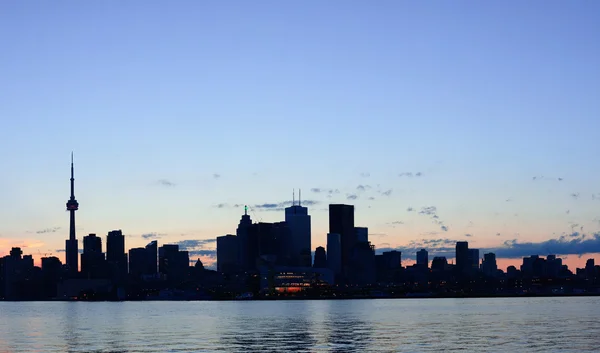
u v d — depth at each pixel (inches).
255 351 7367.1
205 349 7628.0
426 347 7504.9
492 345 7618.1
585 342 7849.4
